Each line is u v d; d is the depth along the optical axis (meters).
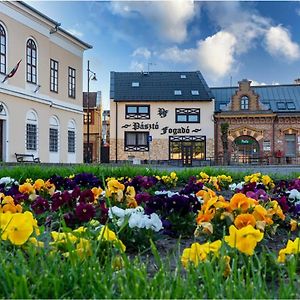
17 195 4.10
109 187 3.83
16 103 23.12
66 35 28.36
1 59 22.05
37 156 25.09
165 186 7.34
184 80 41.78
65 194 3.71
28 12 23.89
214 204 2.74
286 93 41.47
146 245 2.63
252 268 1.76
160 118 39.44
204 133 39.25
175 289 1.56
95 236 2.05
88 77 33.84
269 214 2.97
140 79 42.00
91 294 1.60
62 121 28.25
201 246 1.92
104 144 50.66
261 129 39.09
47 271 1.65
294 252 1.97
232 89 42.44
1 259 1.73
